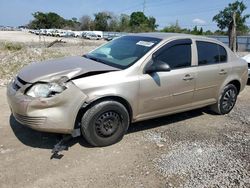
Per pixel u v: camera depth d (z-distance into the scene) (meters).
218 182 3.35
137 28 74.38
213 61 5.18
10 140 4.05
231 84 5.63
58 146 3.75
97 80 3.73
